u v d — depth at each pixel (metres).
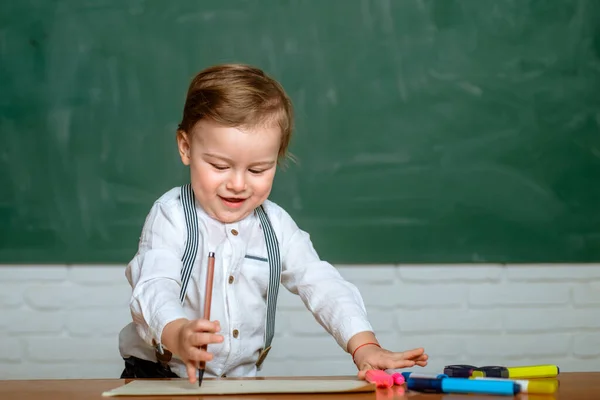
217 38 2.38
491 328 2.45
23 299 2.35
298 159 2.39
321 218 2.40
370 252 2.41
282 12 2.40
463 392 0.89
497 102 2.46
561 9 2.48
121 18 2.37
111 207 2.36
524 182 2.46
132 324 1.36
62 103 2.36
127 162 2.36
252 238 1.28
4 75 2.35
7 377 2.34
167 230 1.23
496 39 2.46
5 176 2.34
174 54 2.38
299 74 2.40
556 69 2.47
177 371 1.30
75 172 2.35
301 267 1.29
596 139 2.49
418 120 2.43
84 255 2.35
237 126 1.09
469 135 2.45
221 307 1.25
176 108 2.37
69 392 0.91
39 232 2.35
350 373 2.38
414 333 2.43
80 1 2.37
